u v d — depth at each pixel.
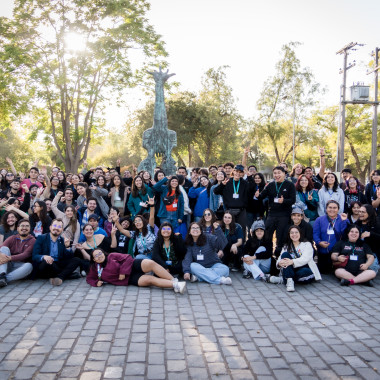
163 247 7.36
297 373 3.76
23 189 9.83
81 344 4.37
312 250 7.11
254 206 9.76
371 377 3.69
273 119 40.75
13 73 22.00
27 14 21.09
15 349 4.22
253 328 4.92
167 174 17.72
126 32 21.39
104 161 58.69
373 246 7.79
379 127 37.12
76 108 24.62
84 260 7.70
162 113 17.80
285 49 40.78
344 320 5.23
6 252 7.06
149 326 4.96
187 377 3.67
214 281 7.18
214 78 43.28
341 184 10.17
